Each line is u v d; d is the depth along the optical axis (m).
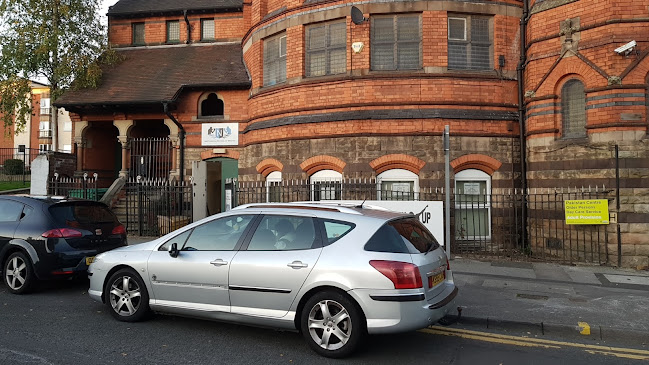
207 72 15.77
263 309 4.95
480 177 11.24
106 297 5.85
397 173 11.27
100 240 7.52
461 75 11.08
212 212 14.87
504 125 11.16
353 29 11.43
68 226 7.14
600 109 9.40
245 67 15.65
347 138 11.28
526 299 6.80
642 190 9.03
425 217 9.60
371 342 5.22
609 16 9.30
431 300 4.71
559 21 10.09
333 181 11.62
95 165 17.23
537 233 10.34
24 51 16.20
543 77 10.33
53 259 6.86
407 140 11.02
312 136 11.58
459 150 11.00
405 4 11.19
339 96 11.45
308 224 5.07
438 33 11.15
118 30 18.61
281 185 11.99
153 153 17.30
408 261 4.60
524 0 11.24
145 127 17.67
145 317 5.76
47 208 7.17
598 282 7.86
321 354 4.70
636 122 9.11
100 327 5.55
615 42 9.22
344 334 4.63
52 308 6.35
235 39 17.75
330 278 4.63
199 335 5.32
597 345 5.23
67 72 16.12
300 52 12.02
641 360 4.78
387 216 5.09
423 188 10.92
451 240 10.74
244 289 5.01
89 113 16.25
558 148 10.02
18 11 16.38
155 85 15.53
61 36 16.23
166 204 14.00
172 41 18.33
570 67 9.88
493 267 9.01
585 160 9.59
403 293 4.47
